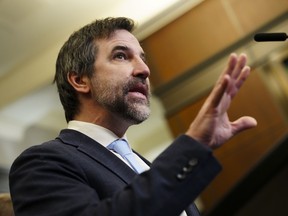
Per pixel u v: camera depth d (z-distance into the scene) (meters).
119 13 3.22
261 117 3.02
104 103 1.08
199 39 3.23
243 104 3.07
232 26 3.12
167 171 0.62
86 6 3.16
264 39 0.87
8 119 4.51
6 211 1.25
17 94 3.88
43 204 0.72
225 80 0.59
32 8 3.05
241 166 3.06
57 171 0.80
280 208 0.32
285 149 0.33
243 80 0.62
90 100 1.13
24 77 3.78
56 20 3.25
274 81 2.98
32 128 4.90
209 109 0.62
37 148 0.89
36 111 4.55
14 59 3.66
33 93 3.97
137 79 1.10
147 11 3.18
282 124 2.93
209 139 0.63
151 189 0.61
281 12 2.97
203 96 3.23
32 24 3.24
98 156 0.92
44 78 3.68
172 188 0.60
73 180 0.78
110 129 1.11
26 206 0.73
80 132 1.01
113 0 3.15
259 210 0.32
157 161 0.64
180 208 0.60
